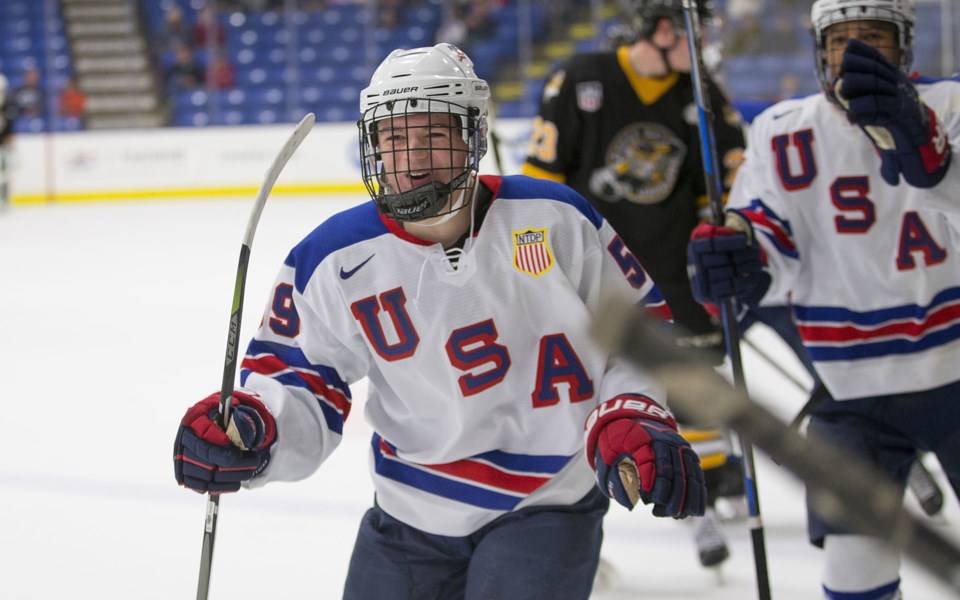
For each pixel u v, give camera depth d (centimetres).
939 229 393
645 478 285
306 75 2662
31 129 2545
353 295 318
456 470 330
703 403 112
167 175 2456
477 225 314
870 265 400
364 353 330
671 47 550
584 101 567
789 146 411
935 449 405
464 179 303
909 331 398
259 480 319
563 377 321
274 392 321
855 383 405
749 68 2105
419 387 325
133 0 2641
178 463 307
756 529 391
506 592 321
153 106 2609
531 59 2575
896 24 387
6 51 2712
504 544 325
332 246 318
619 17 2400
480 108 308
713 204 418
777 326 483
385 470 341
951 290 394
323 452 330
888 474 403
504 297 315
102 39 2628
